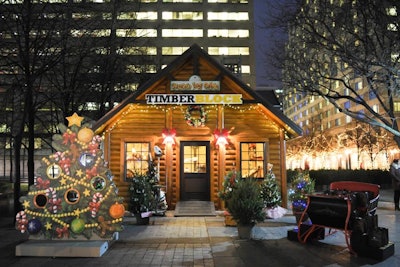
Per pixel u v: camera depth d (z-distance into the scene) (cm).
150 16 7669
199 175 1506
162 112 1516
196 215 1359
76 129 930
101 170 911
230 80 1469
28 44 1295
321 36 1520
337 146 5709
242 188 1003
